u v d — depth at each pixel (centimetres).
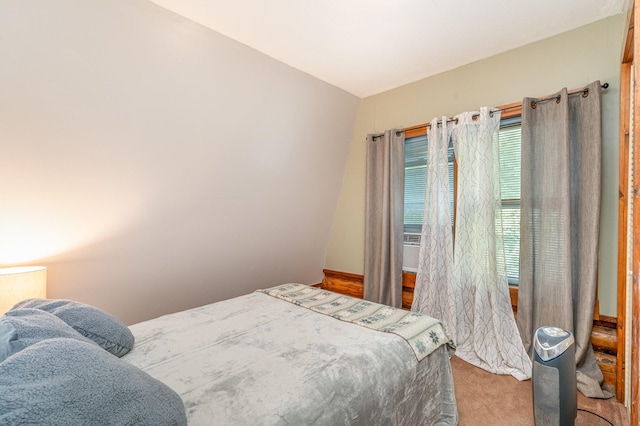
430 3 182
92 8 155
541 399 135
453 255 266
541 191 224
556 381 131
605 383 199
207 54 205
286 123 280
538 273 225
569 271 207
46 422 61
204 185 253
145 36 177
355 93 328
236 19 190
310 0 175
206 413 100
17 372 69
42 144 171
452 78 275
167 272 269
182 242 265
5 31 140
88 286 225
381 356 142
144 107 196
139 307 263
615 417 174
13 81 151
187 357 138
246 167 272
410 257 312
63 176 185
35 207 182
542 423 135
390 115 321
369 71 272
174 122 213
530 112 226
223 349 146
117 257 231
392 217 308
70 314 130
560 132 213
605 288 204
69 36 155
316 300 227
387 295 318
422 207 305
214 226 279
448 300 262
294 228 350
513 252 249
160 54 187
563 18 202
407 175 316
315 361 132
